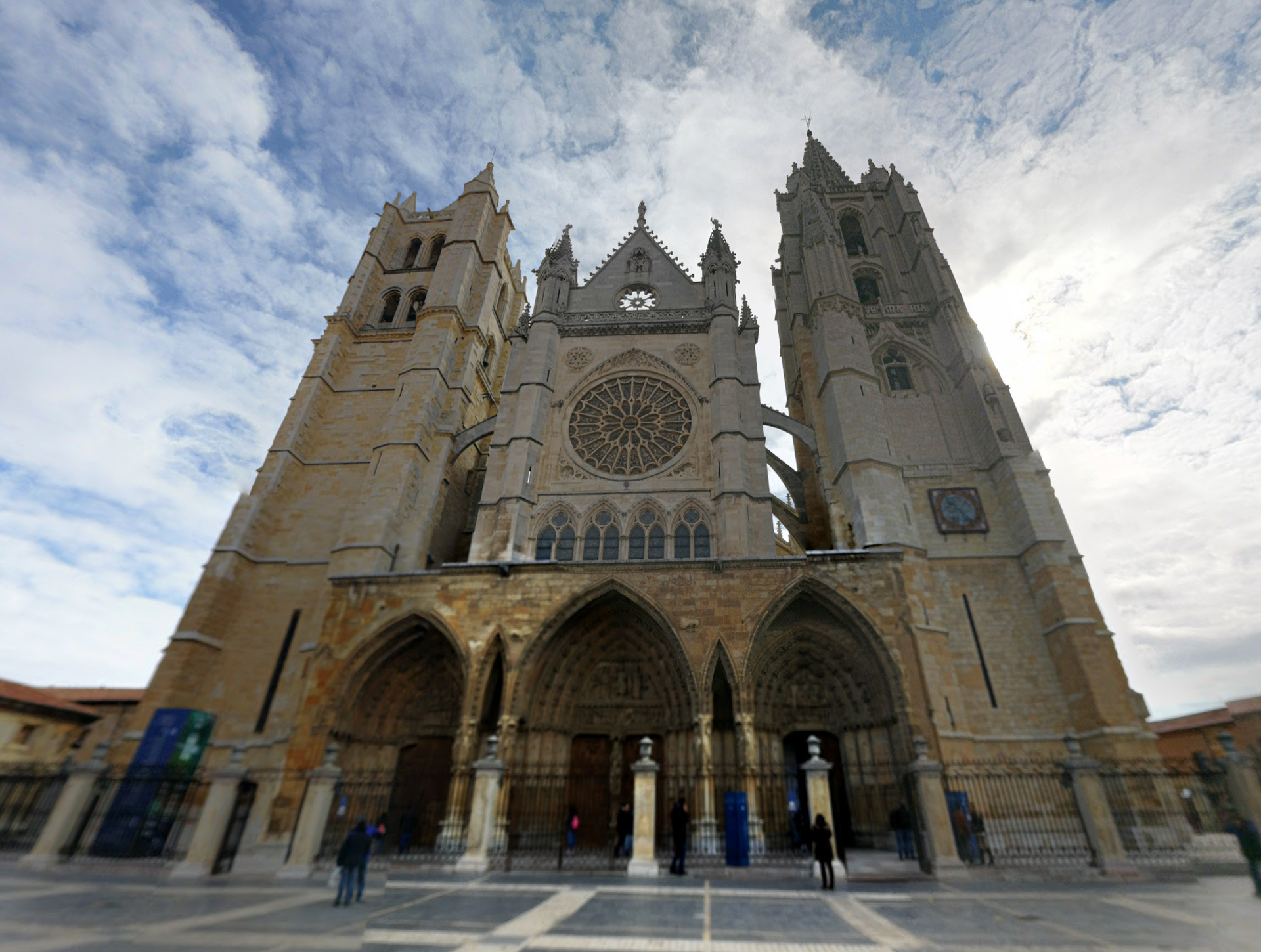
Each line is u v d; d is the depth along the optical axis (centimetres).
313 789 1881
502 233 5272
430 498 3600
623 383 3862
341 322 4397
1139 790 2448
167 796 2327
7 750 3006
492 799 1900
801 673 2712
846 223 5241
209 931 976
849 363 3662
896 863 1980
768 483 3391
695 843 2097
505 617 2555
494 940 927
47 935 927
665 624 2469
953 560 3212
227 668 3158
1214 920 1069
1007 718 2783
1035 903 1270
